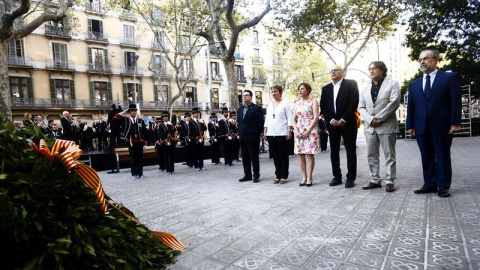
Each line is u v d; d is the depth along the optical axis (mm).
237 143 12250
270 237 3002
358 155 11289
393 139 4742
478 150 10328
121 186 6898
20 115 27078
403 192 4625
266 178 6910
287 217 3635
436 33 18891
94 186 2004
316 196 4684
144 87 34000
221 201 4719
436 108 4234
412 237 2783
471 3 16875
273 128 6098
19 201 1673
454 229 2920
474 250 2443
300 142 5605
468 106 20125
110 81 31984
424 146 4445
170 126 9414
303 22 17391
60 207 1828
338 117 5363
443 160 4188
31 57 27594
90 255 1844
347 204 4086
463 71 19984
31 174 1757
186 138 10031
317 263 2371
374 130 4902
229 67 12664
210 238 3070
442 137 4199
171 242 2703
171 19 22578
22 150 1835
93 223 1968
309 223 3359
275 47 40844
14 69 26672
